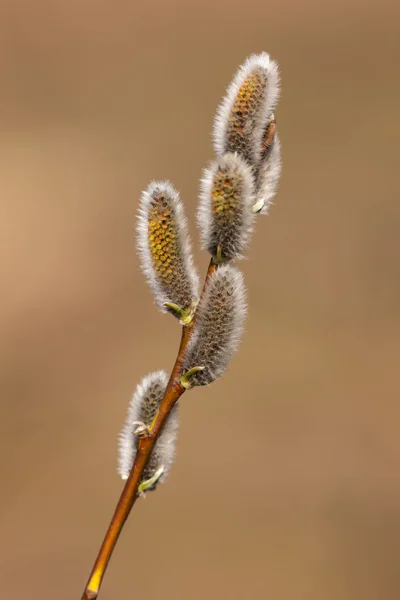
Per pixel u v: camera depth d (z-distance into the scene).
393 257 1.94
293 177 2.28
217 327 0.60
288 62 2.98
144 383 0.62
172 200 0.61
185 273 0.61
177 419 0.61
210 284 0.60
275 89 0.61
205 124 2.61
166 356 1.64
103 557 0.61
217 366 0.60
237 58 2.97
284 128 2.59
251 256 1.95
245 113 0.61
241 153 0.61
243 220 0.60
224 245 0.61
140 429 0.61
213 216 0.60
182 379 0.61
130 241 2.04
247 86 0.61
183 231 0.61
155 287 0.61
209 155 2.44
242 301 0.60
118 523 0.61
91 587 0.60
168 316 1.77
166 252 0.61
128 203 2.17
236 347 0.61
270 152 0.61
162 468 0.61
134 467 0.61
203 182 0.61
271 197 0.61
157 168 2.33
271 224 2.06
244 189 0.60
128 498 0.61
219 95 2.83
